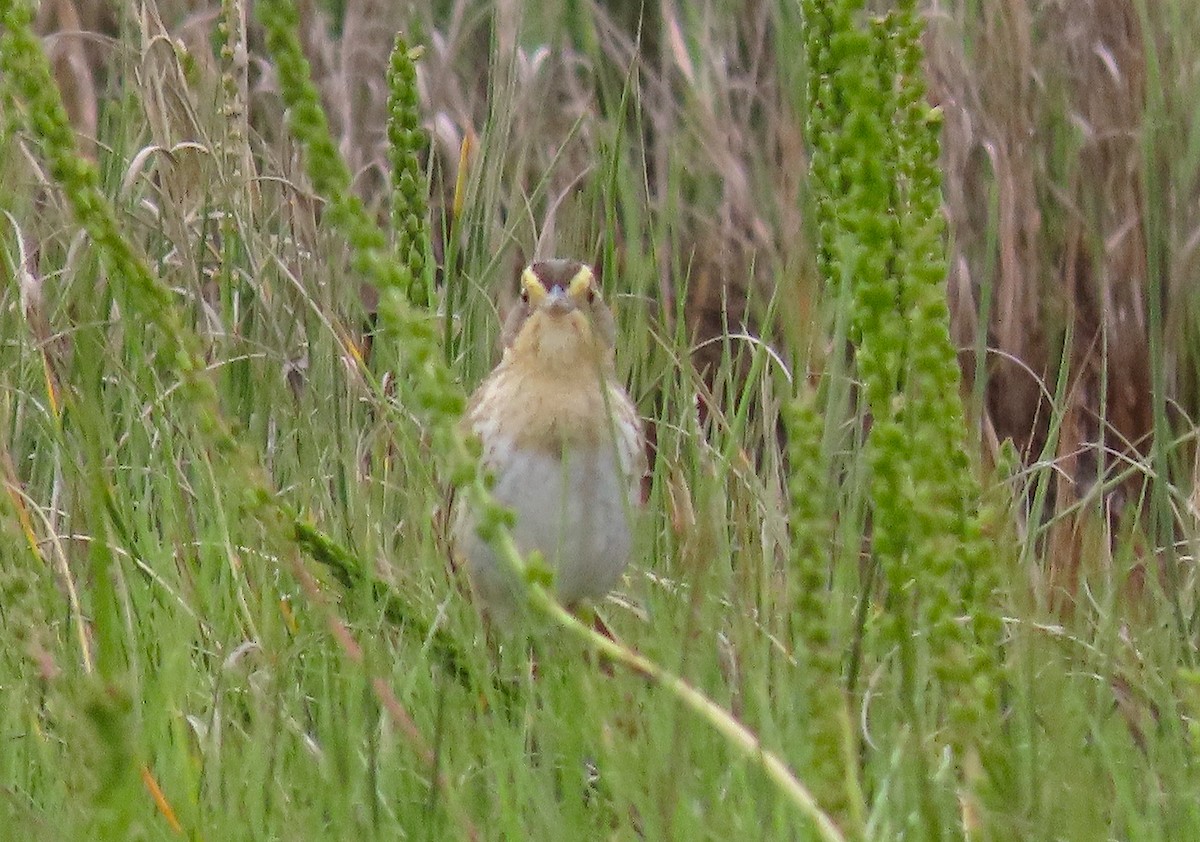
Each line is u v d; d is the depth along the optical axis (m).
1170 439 11.43
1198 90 12.48
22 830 6.57
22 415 10.38
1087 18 13.05
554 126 13.94
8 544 6.16
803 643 5.93
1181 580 9.81
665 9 13.66
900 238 5.97
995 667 5.78
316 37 14.55
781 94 13.27
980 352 9.41
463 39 14.16
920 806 5.68
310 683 8.35
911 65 6.45
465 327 11.25
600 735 6.41
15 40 5.73
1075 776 5.73
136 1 13.37
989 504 6.91
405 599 8.08
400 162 10.27
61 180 5.79
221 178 11.23
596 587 10.09
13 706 7.68
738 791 6.72
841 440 8.94
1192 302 12.14
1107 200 12.65
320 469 9.95
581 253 12.05
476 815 6.97
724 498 9.34
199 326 11.52
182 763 6.80
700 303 12.09
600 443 9.90
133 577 8.66
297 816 6.79
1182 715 8.03
